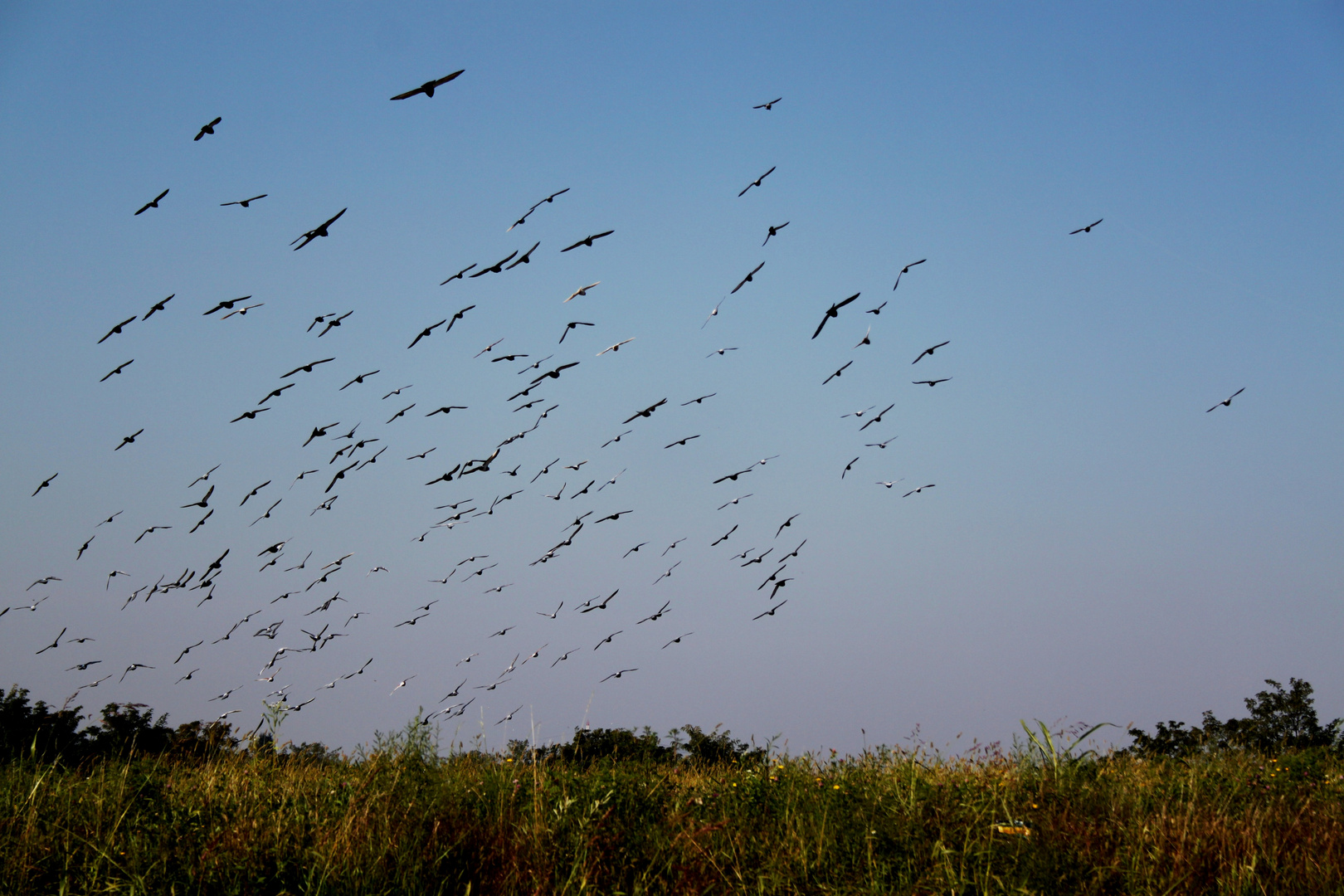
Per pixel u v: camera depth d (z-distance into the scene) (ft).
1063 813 34.83
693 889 30.55
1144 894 28.91
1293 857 30.89
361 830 33.09
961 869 30.32
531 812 35.60
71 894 29.96
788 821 34.91
